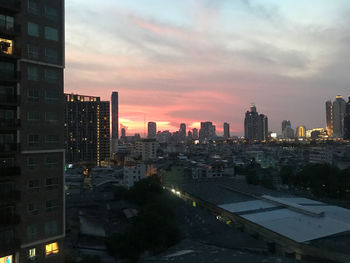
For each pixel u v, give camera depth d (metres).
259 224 61.88
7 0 36.00
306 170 127.38
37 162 38.25
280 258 36.62
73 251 57.94
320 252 47.03
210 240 56.28
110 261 54.44
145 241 55.16
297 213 69.25
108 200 94.38
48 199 38.91
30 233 36.66
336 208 76.25
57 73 41.31
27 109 37.75
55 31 41.34
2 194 33.88
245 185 113.69
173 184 119.88
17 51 36.56
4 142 36.22
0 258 33.56
